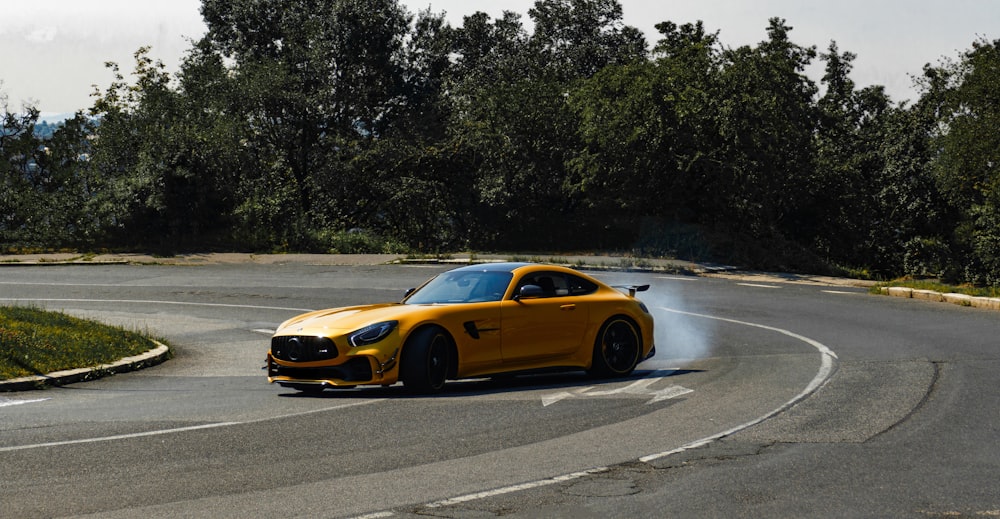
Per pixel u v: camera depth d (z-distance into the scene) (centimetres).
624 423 850
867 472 650
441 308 1060
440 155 4388
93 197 3931
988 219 4131
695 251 3491
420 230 4409
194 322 1992
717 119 3484
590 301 1167
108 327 1585
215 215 3941
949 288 2316
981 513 549
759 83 3516
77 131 4184
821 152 4472
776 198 4000
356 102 5494
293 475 658
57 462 701
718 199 3575
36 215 3822
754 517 547
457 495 601
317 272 3070
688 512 558
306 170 5259
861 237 4572
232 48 5716
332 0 5688
